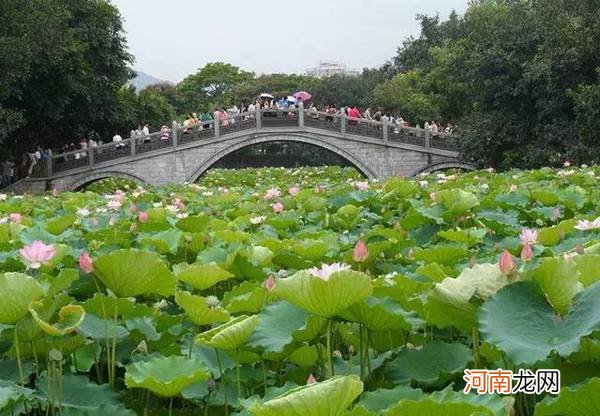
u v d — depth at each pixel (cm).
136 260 349
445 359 325
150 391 321
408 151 3928
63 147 4528
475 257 507
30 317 325
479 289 304
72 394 320
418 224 775
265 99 4862
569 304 279
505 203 866
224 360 352
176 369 299
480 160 3572
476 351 313
